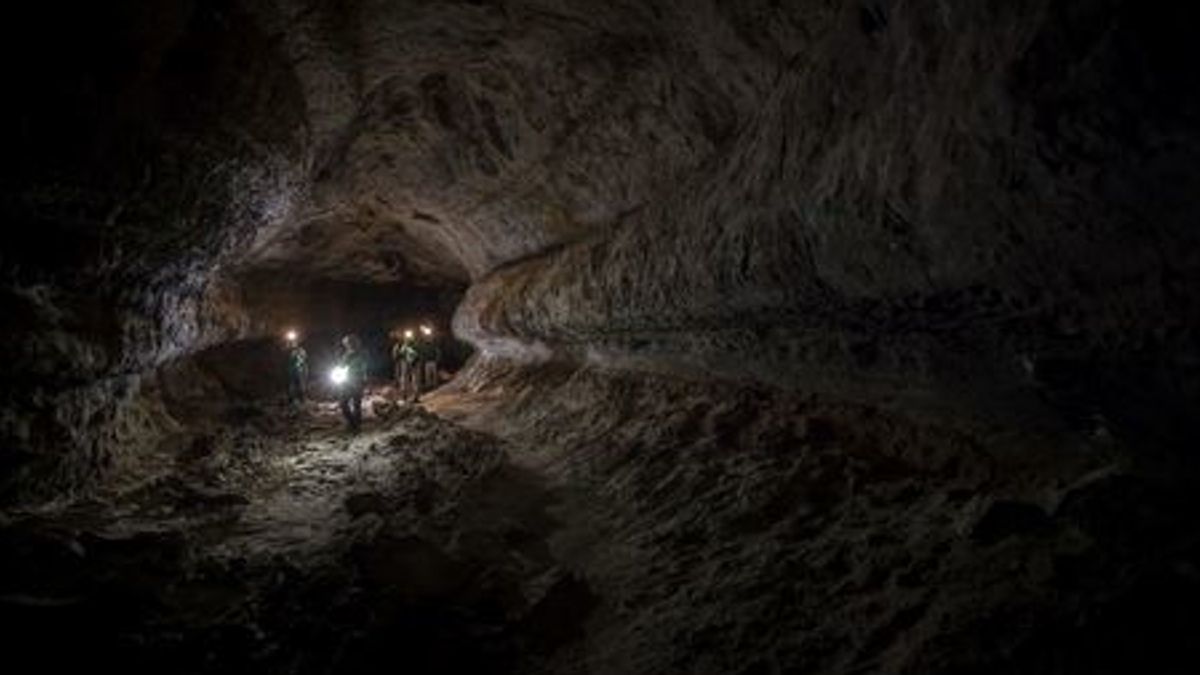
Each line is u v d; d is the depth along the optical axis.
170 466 7.86
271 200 9.34
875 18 3.62
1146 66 2.04
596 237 8.91
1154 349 2.76
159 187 6.12
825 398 5.55
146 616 4.16
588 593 4.66
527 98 7.99
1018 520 3.40
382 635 3.98
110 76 4.64
